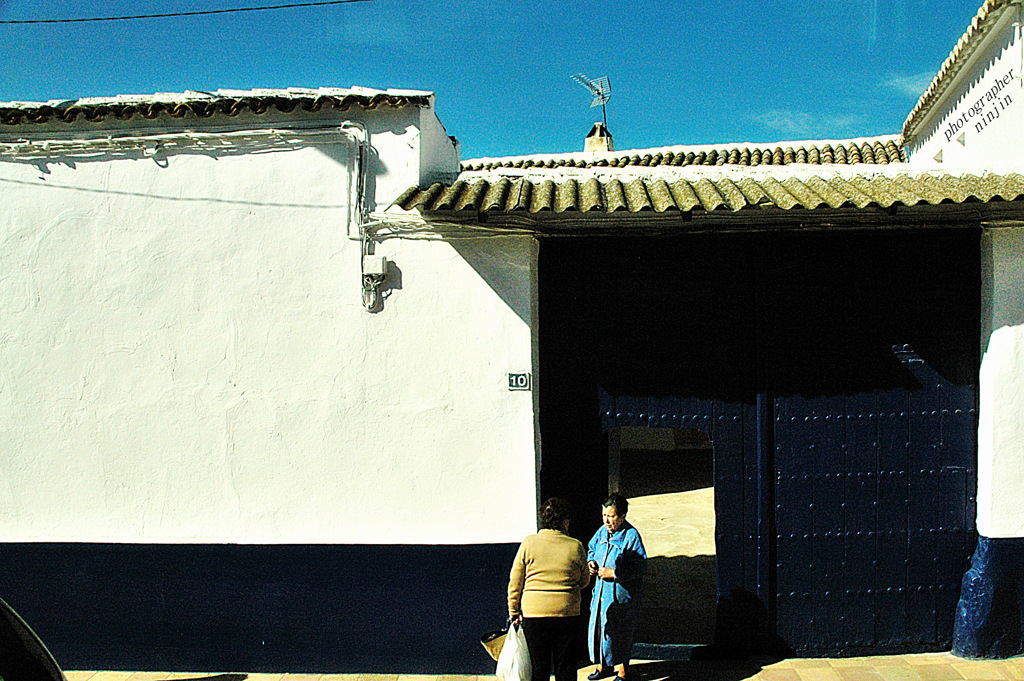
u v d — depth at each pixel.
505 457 5.09
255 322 5.18
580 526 5.30
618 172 5.52
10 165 5.28
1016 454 4.98
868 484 5.25
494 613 5.08
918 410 5.23
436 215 4.71
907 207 4.55
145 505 5.25
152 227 5.22
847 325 5.24
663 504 11.68
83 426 5.27
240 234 5.19
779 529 5.27
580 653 5.35
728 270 5.29
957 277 5.19
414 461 5.13
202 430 5.21
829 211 4.68
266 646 5.20
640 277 5.32
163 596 5.25
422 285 5.12
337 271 5.15
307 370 5.16
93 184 5.25
